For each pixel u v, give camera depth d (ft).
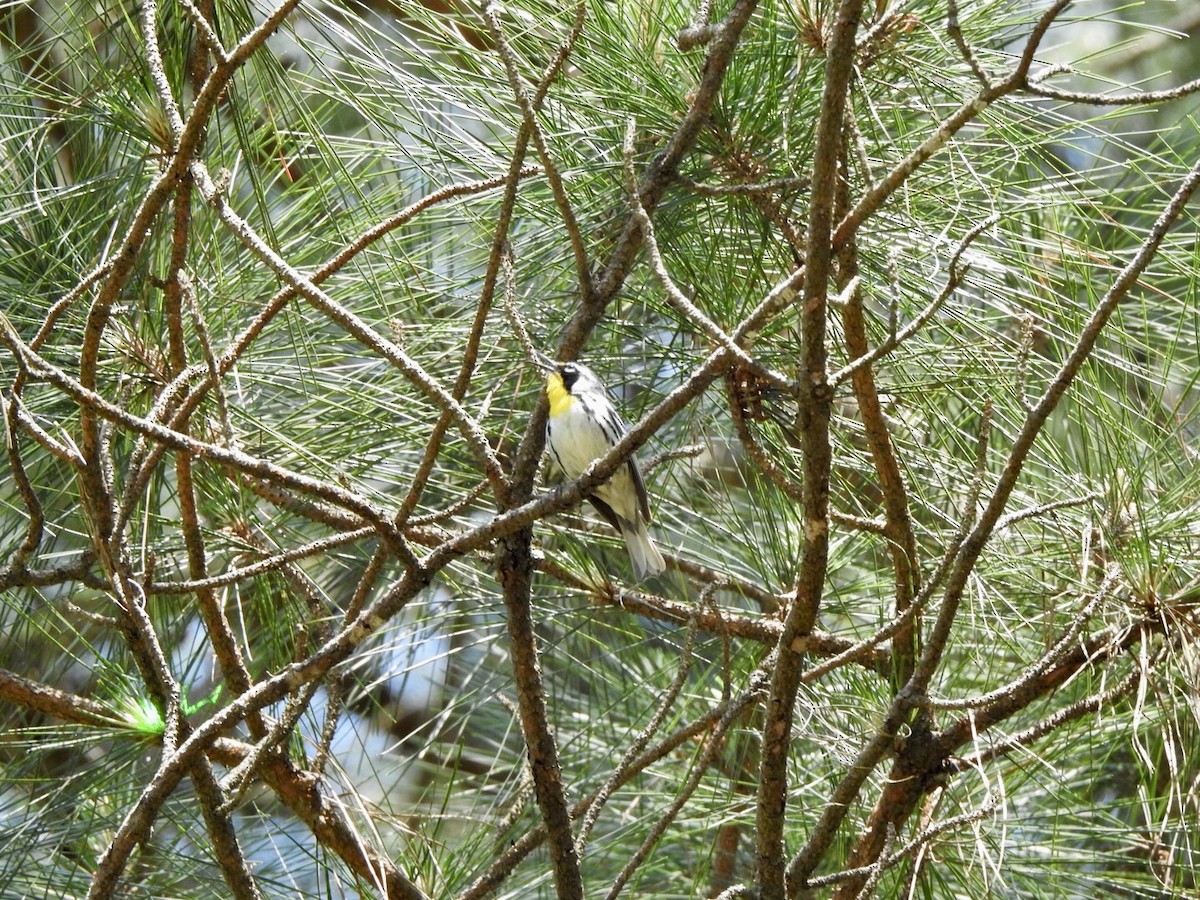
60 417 20.06
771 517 21.12
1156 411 19.48
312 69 21.50
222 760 18.37
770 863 15.52
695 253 19.84
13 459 14.75
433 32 20.56
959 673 20.43
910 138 19.51
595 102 19.40
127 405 16.71
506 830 18.21
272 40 22.44
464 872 19.76
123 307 20.01
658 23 19.30
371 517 14.71
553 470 25.36
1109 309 13.61
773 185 17.22
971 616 19.03
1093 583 18.12
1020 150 19.72
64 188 19.69
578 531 22.89
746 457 21.17
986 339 19.66
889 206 18.85
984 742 18.16
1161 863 18.16
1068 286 19.66
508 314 16.30
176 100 18.29
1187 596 17.60
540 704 15.96
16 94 19.33
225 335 20.53
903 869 18.17
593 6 18.70
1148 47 36.09
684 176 18.11
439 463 23.02
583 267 16.55
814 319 12.71
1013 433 20.03
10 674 18.12
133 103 18.40
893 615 19.67
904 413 21.36
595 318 16.88
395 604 15.16
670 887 24.03
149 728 17.97
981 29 19.49
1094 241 22.95
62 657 23.41
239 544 20.62
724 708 17.48
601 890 23.21
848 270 16.81
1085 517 18.72
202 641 20.70
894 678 18.83
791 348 19.58
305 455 19.33
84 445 14.94
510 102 19.88
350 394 20.92
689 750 24.08
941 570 15.43
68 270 19.48
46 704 18.08
